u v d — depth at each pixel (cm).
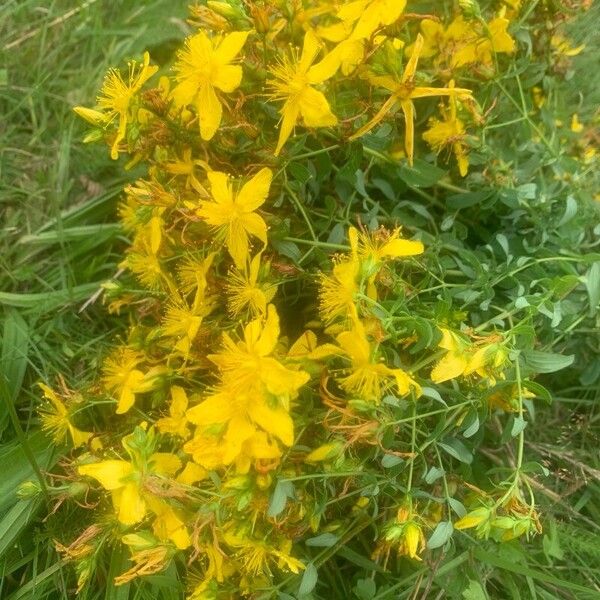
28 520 19
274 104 17
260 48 16
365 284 15
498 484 16
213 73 15
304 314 19
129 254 20
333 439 15
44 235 23
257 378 14
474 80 18
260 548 15
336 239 17
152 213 18
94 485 17
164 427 16
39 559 20
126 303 20
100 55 26
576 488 19
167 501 15
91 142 17
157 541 15
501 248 18
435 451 17
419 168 17
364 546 19
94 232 23
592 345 19
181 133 17
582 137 21
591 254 16
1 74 25
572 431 21
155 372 17
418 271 17
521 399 15
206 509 14
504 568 18
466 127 18
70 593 20
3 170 24
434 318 15
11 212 24
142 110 16
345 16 15
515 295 17
